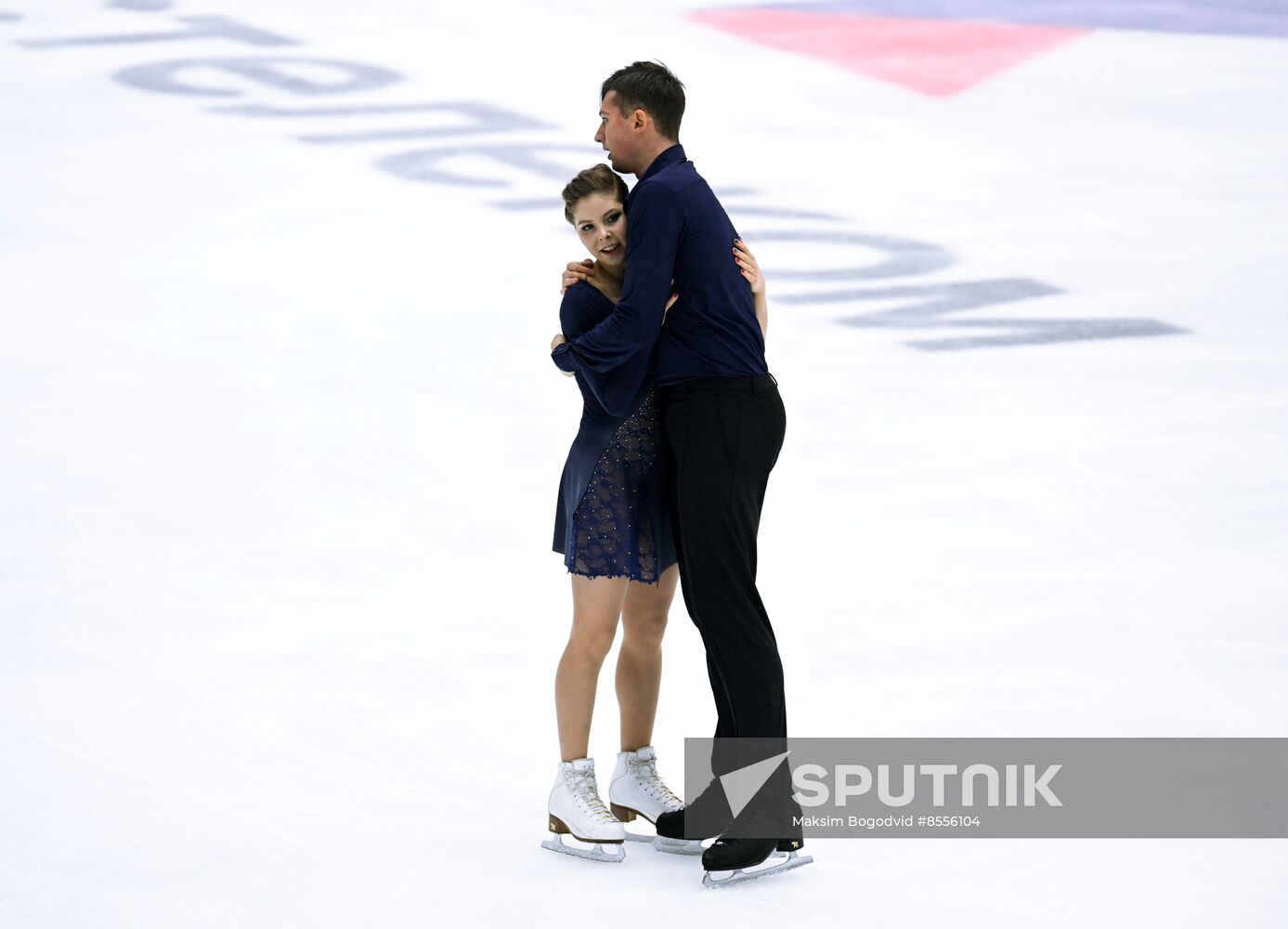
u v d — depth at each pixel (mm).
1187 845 13031
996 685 16188
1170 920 11867
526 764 14430
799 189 39062
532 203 36875
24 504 20766
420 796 13758
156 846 12734
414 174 38656
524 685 16062
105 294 30281
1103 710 15641
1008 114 46469
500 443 23719
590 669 12891
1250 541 20359
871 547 20109
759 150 41969
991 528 20781
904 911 11984
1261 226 37188
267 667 16312
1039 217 37500
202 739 14703
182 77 46156
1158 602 18375
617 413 12500
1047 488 22312
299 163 39250
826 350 28500
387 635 17188
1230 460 23469
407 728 15039
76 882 12148
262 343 27938
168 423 24047
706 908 12016
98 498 21062
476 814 13484
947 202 38500
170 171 38344
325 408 24938
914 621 17828
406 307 30188
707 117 44656
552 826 13039
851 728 15203
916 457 23547
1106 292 32312
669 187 12133
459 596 18328
